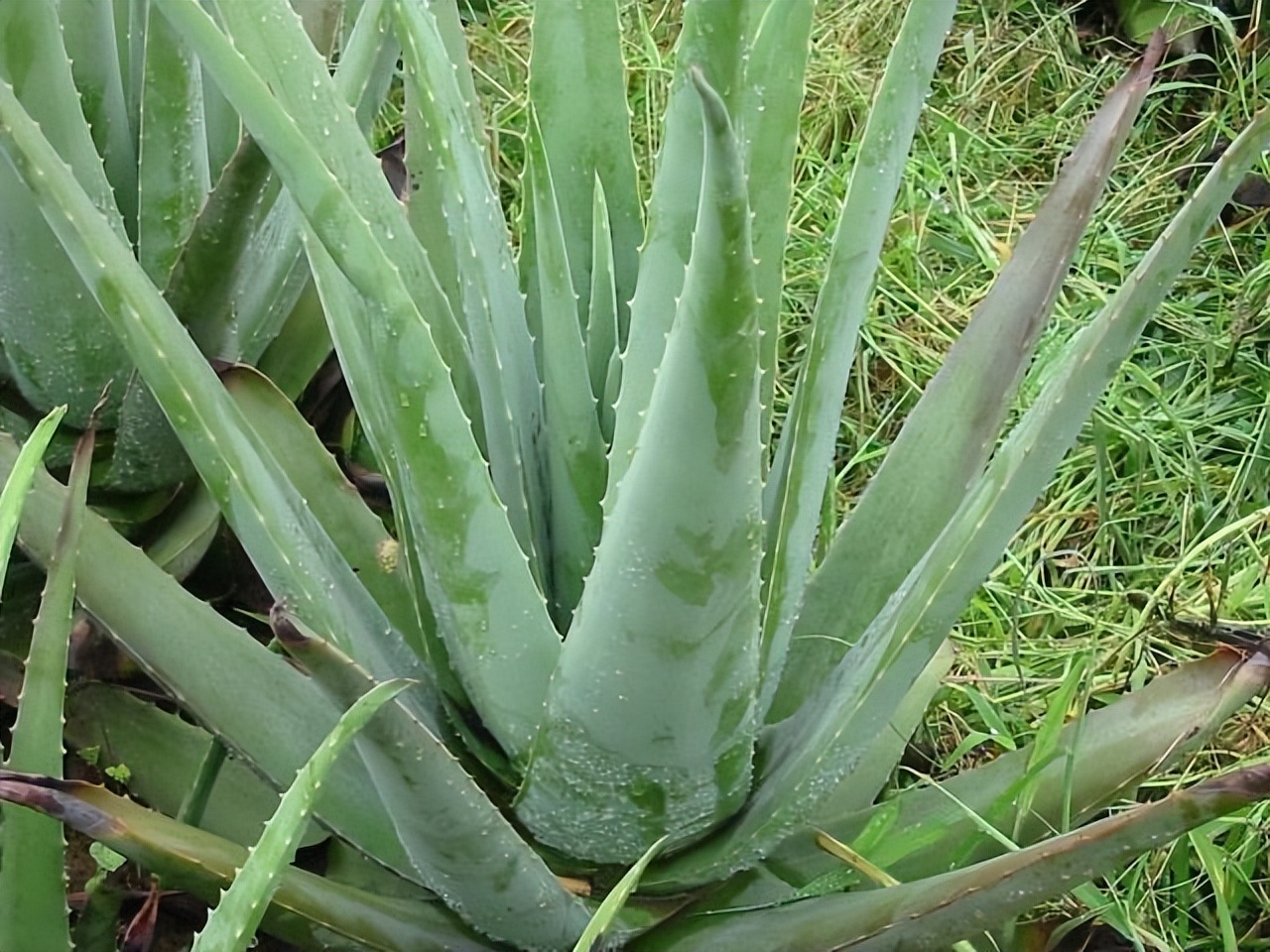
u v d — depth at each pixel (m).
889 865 1.03
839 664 1.02
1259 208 2.15
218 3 0.97
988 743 1.42
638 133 2.25
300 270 1.37
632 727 0.90
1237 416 1.87
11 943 0.91
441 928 1.00
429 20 0.96
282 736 1.01
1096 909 1.09
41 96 1.18
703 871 1.00
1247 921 1.31
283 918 0.96
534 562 1.04
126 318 0.89
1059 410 0.86
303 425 1.18
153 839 0.89
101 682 1.20
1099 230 2.12
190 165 1.28
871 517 1.09
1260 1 2.32
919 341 1.96
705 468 0.75
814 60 2.40
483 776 1.05
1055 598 1.57
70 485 0.91
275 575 0.94
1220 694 0.91
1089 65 2.57
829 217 2.09
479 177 1.01
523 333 1.05
